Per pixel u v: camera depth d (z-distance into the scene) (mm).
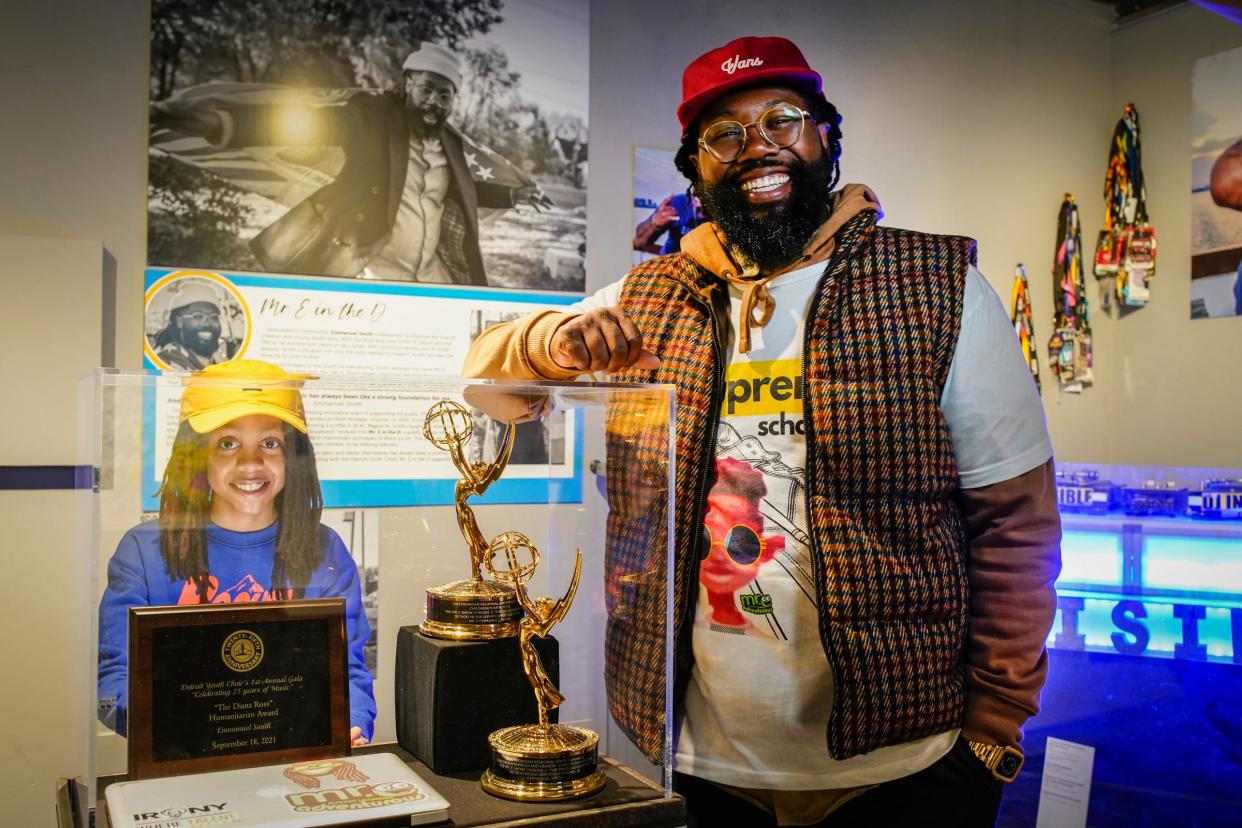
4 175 1971
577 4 2477
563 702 928
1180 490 2271
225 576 793
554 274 2441
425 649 862
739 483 1318
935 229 2979
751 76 1335
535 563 914
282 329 2170
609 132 2539
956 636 1312
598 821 835
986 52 3070
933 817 1293
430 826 781
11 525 1944
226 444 789
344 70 2227
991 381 1296
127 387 759
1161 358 3156
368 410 837
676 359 1376
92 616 752
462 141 2340
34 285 1957
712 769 1315
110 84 2049
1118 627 2182
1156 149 3180
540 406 900
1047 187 3186
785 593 1279
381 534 851
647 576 929
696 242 1428
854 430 1264
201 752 777
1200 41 3041
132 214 2064
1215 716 2088
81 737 817
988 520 1324
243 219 2141
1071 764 2195
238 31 2137
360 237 2238
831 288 1310
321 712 823
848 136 2842
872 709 1235
